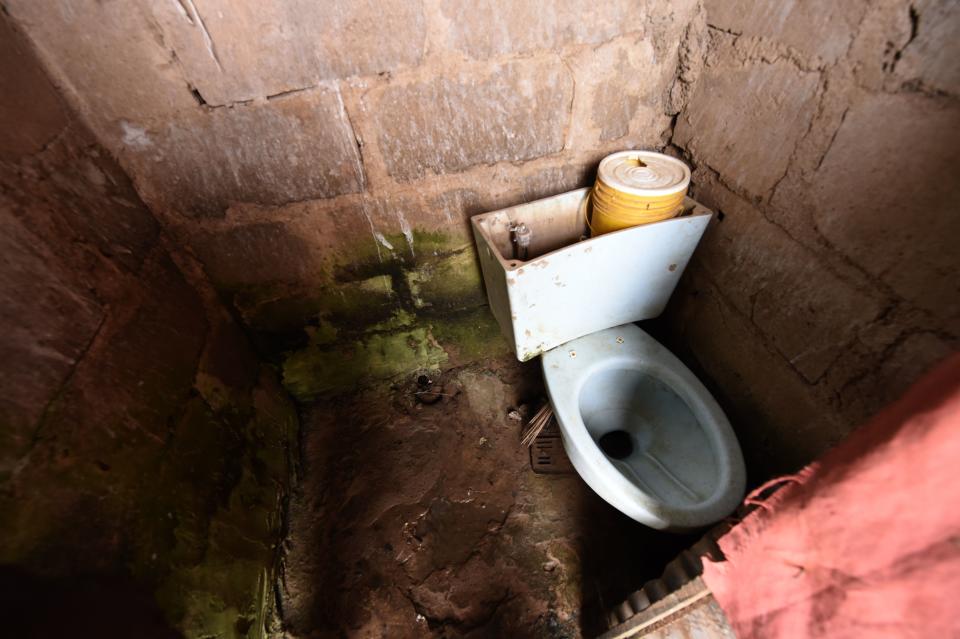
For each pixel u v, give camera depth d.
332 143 0.99
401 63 0.90
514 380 1.61
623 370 1.18
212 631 0.85
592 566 1.17
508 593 1.14
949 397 0.32
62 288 0.68
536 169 1.15
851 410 0.78
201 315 1.09
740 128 0.90
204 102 0.86
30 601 0.51
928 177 0.58
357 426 1.51
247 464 1.13
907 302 0.65
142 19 0.74
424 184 1.12
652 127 1.15
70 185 0.75
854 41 0.64
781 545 0.45
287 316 1.32
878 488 0.36
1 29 0.67
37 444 0.58
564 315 1.10
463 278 1.40
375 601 1.14
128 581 0.67
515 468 1.39
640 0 0.92
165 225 1.01
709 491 0.94
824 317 0.81
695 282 1.19
